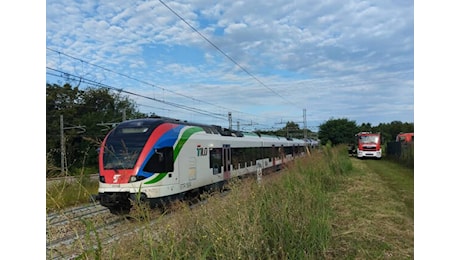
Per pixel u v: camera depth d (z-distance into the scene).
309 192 8.00
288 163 13.42
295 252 5.12
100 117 35.47
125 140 10.62
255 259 4.53
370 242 6.41
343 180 15.66
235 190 6.30
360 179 16.92
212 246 4.52
